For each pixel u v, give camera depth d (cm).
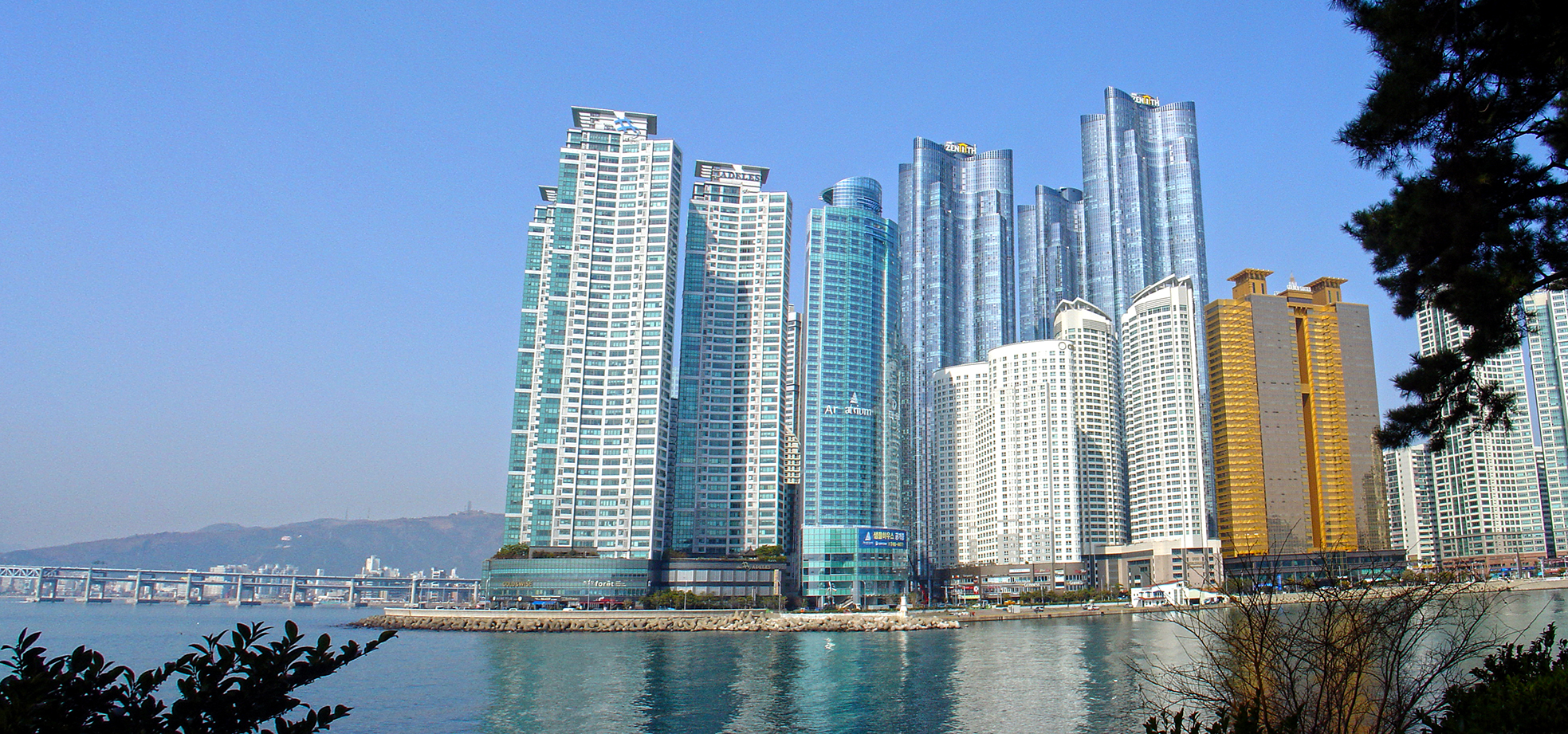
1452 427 3503
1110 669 12544
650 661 15338
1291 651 2828
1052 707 9644
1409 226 3259
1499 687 2419
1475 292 3095
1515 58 3089
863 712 9812
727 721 9500
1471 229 3136
